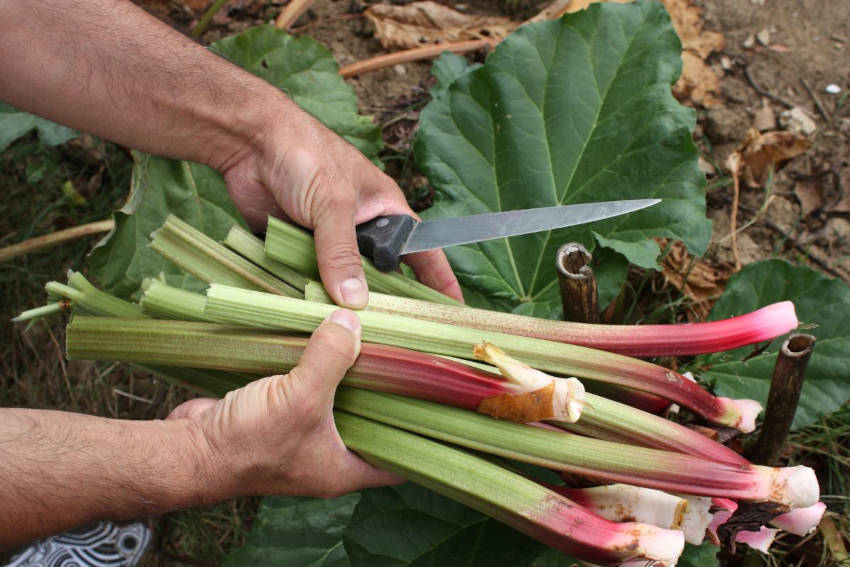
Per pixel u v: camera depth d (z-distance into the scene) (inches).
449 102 35.4
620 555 25.0
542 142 34.7
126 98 29.5
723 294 33.4
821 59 39.3
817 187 37.9
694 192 32.9
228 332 27.4
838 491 33.8
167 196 35.4
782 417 27.9
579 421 26.5
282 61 37.4
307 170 28.8
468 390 26.0
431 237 28.3
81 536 37.0
